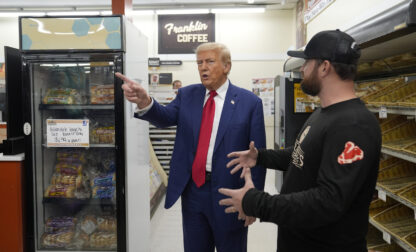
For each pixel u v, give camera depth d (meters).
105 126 2.40
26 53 2.08
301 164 1.09
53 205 2.44
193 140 1.76
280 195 0.96
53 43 2.07
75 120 2.18
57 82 2.43
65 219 2.38
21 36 2.06
